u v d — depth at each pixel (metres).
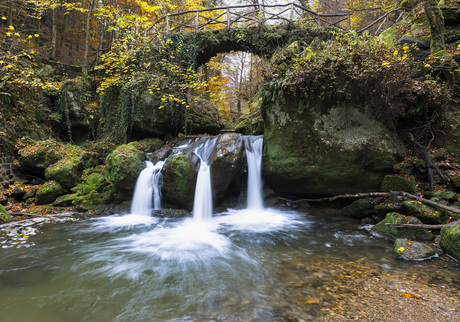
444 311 2.49
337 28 10.20
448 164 6.06
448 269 3.45
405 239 4.24
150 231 5.58
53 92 10.28
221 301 2.79
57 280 3.31
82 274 3.49
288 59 7.44
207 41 11.09
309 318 2.42
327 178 6.66
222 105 19.39
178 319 2.46
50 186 7.43
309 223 6.06
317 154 6.62
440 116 6.58
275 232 5.45
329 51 6.12
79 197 7.40
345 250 4.29
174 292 3.01
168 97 9.62
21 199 7.46
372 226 5.38
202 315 2.52
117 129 10.26
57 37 17.73
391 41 7.43
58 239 4.96
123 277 3.41
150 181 7.26
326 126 6.50
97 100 11.38
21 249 4.40
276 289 3.02
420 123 6.87
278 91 6.79
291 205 7.44
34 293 2.97
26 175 8.27
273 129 7.14
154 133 10.31
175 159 6.88
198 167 7.07
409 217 4.85
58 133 10.44
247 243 4.80
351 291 2.92
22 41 11.64
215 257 4.12
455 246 3.71
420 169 6.10
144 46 10.48
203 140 8.86
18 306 2.69
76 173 8.23
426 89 5.99
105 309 2.66
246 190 7.60
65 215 6.66
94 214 6.84
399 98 6.28
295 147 6.82
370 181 6.33
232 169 7.04
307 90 6.33
